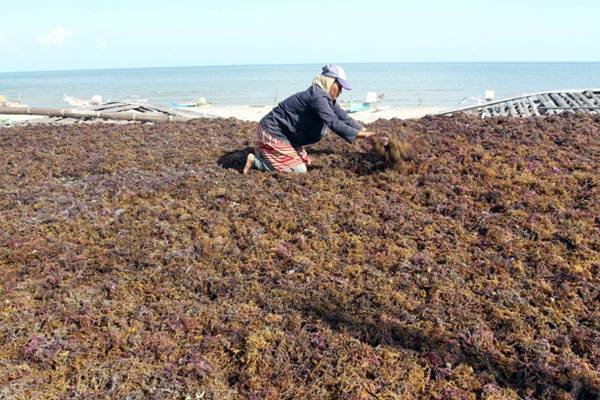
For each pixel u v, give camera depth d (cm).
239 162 620
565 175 490
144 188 542
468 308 324
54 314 330
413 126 701
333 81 518
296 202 479
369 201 476
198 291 360
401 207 462
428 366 277
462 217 438
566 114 700
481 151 556
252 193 505
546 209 436
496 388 261
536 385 264
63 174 629
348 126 522
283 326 312
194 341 305
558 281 347
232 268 381
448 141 597
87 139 796
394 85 6525
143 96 5712
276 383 271
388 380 268
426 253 386
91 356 292
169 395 262
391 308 323
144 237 433
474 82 7094
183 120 965
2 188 579
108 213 489
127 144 751
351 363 279
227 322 320
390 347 292
